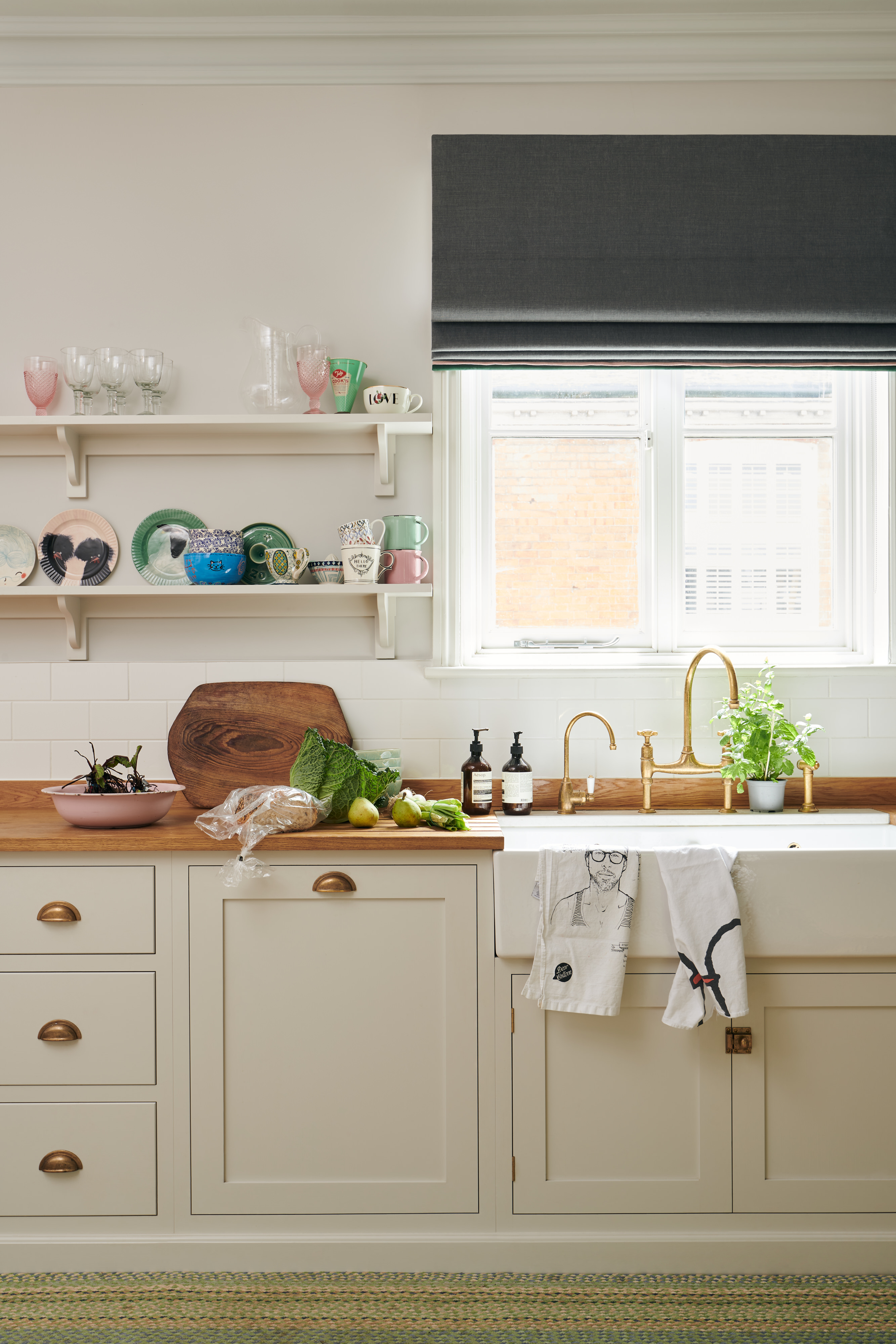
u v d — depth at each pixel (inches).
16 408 97.2
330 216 97.7
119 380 91.6
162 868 76.5
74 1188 76.4
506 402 101.0
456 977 76.3
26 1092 76.5
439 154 92.6
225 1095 76.5
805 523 102.1
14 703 96.0
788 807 97.1
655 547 100.3
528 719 97.0
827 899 74.5
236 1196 76.4
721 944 72.7
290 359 93.7
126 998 76.4
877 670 97.1
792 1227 76.5
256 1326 70.7
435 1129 76.6
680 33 95.9
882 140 94.5
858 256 94.1
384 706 96.6
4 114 97.3
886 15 95.0
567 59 96.8
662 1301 73.4
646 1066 76.3
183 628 97.4
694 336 93.6
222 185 97.6
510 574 101.5
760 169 93.7
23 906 76.4
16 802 95.8
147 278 97.5
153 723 96.3
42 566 96.6
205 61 96.6
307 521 97.5
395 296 97.7
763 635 102.0
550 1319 71.4
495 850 76.0
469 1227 76.5
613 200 93.1
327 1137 76.5
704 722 97.9
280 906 76.5
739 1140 76.3
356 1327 70.7
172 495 97.3
